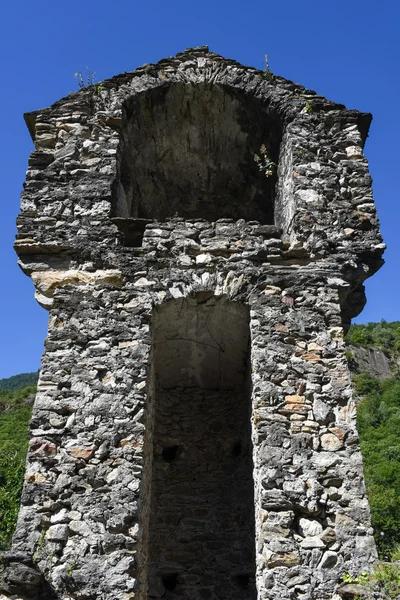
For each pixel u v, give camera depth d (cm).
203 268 656
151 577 741
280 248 677
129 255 659
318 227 693
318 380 592
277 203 804
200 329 697
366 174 738
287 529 516
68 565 491
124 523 511
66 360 590
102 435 552
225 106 811
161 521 776
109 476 532
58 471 534
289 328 620
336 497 535
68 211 688
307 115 770
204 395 850
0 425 2225
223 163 877
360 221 702
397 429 2988
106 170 721
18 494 1076
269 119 801
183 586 738
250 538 718
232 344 720
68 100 771
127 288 638
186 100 806
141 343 603
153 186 895
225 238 675
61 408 563
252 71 807
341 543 514
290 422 567
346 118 777
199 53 822
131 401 570
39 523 509
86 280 642
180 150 860
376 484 2050
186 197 923
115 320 616
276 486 534
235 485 783
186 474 808
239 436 808
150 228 678
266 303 634
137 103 786
